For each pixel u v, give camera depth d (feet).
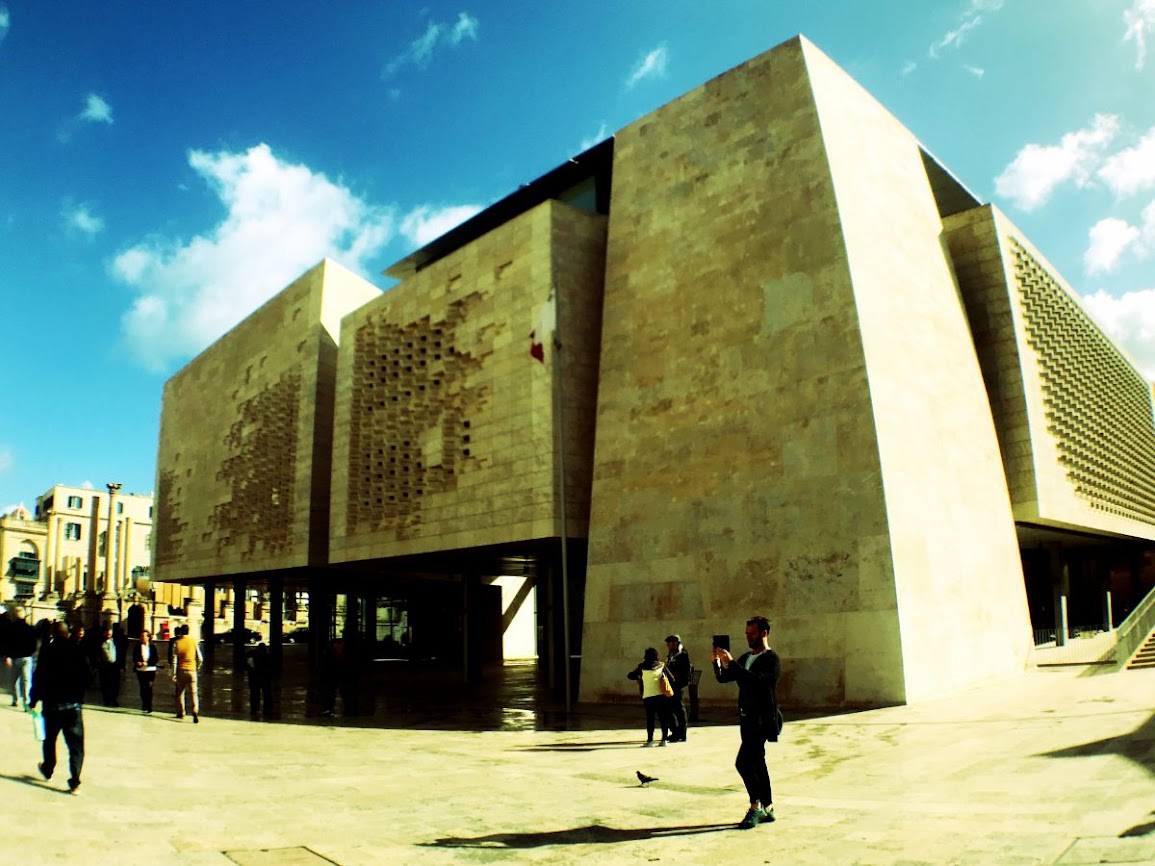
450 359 98.99
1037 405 92.99
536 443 85.56
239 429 147.64
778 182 73.87
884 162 83.61
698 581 71.41
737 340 73.51
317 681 113.80
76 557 291.79
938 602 66.28
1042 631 99.40
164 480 175.94
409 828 26.48
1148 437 142.00
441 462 97.19
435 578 152.56
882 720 52.03
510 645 167.73
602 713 67.00
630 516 77.41
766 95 76.54
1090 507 103.71
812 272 70.03
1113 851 19.44
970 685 67.10
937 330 81.61
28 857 20.68
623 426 80.07
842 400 66.28
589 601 78.64
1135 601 138.21
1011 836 21.90
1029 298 97.30
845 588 63.05
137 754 42.14
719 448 72.59
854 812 26.66
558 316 86.63
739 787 32.91
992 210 93.56
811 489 66.39
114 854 21.68
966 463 78.89
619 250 84.99
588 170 102.78
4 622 57.82
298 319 134.41
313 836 25.17
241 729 58.03
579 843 24.13
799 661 64.08
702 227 78.59
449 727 60.70
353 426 114.42
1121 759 31.14
